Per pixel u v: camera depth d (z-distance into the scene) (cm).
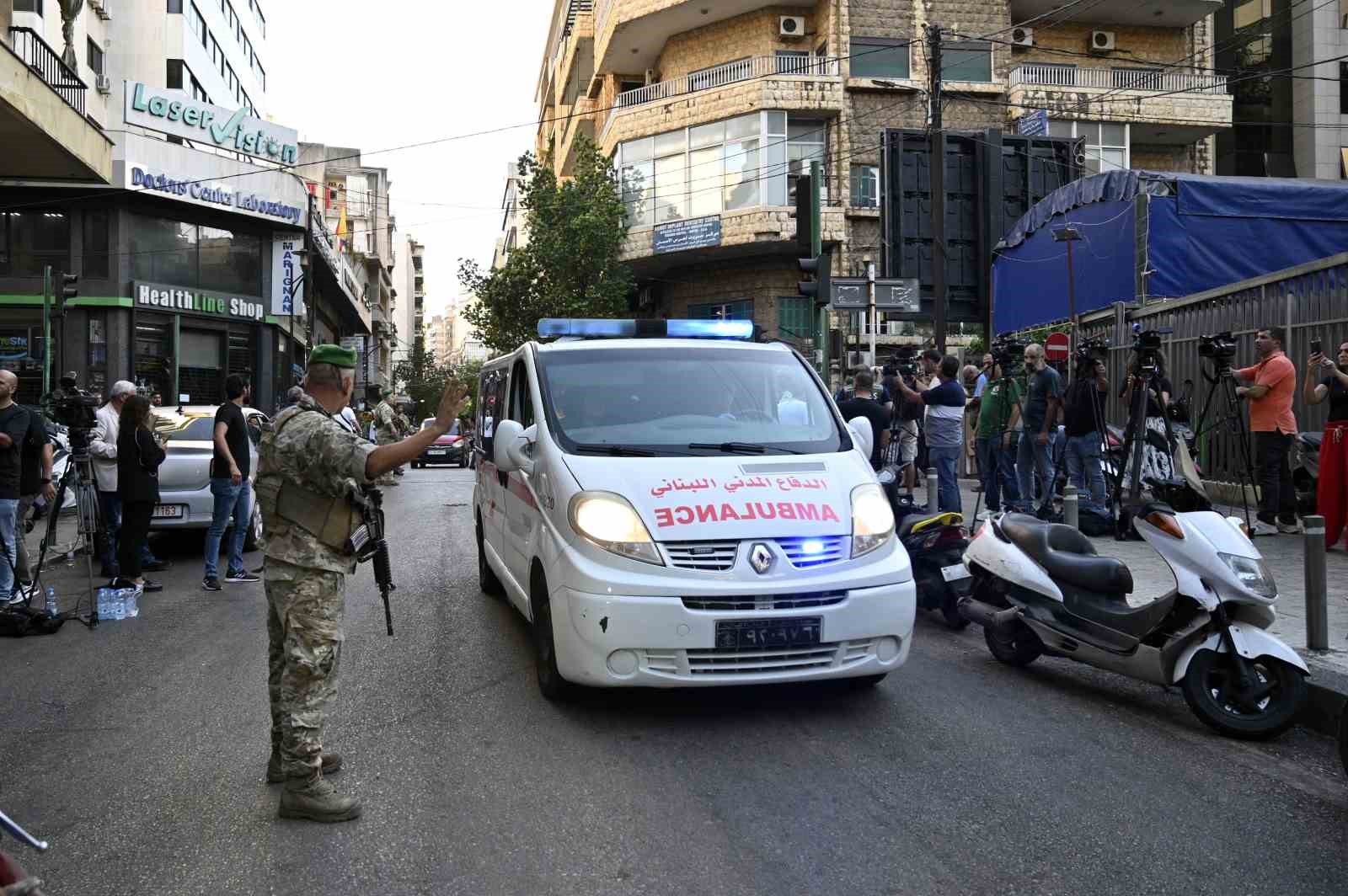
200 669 602
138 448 821
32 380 2733
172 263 2933
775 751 443
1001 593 597
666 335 671
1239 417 1005
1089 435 1011
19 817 379
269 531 384
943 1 2978
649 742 455
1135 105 2967
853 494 506
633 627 450
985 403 1175
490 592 839
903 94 2938
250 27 4447
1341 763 411
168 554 1101
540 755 438
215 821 373
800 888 315
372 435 2222
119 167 2681
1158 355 946
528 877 324
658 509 473
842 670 471
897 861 334
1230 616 484
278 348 3300
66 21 1703
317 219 3603
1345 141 3825
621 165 3144
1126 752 446
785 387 595
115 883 323
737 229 2855
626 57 3434
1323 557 548
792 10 3033
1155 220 1484
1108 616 519
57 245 2739
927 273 2281
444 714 498
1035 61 3109
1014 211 2375
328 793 372
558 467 512
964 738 464
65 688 565
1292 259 1488
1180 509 511
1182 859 337
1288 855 341
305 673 373
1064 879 322
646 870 328
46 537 762
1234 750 450
